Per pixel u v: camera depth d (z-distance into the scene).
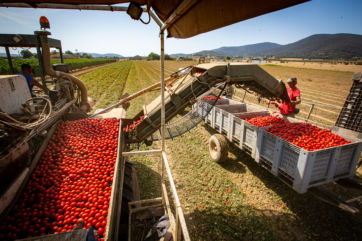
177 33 2.71
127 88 19.05
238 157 6.50
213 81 4.77
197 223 4.01
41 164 3.69
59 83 6.58
